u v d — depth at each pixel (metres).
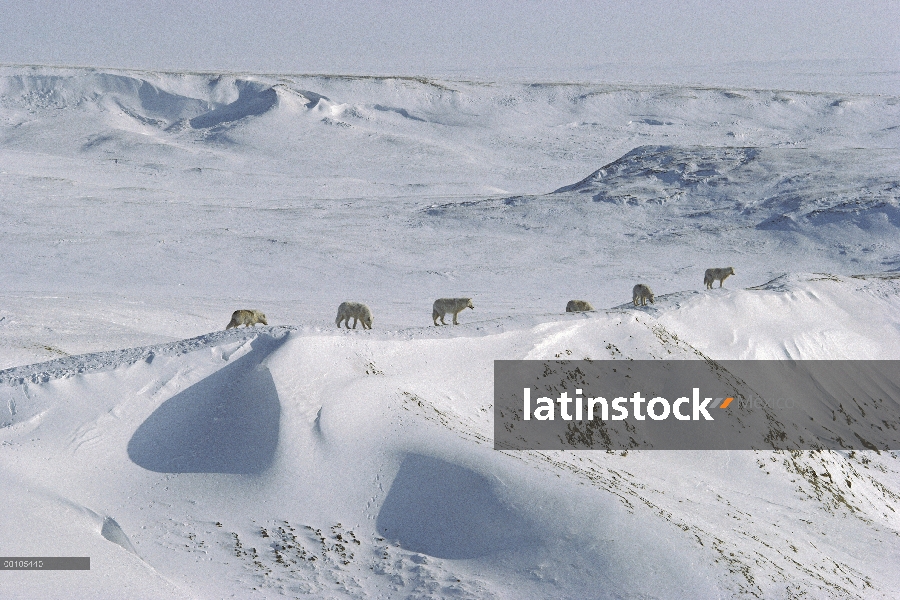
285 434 52.53
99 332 113.94
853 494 79.31
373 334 70.88
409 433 54.12
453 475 49.97
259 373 59.38
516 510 47.16
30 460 49.16
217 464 51.59
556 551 44.47
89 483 48.78
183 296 177.62
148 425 55.09
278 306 160.25
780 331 110.94
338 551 44.81
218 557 43.06
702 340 100.81
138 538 44.12
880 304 133.75
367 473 50.88
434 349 71.81
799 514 67.88
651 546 45.19
